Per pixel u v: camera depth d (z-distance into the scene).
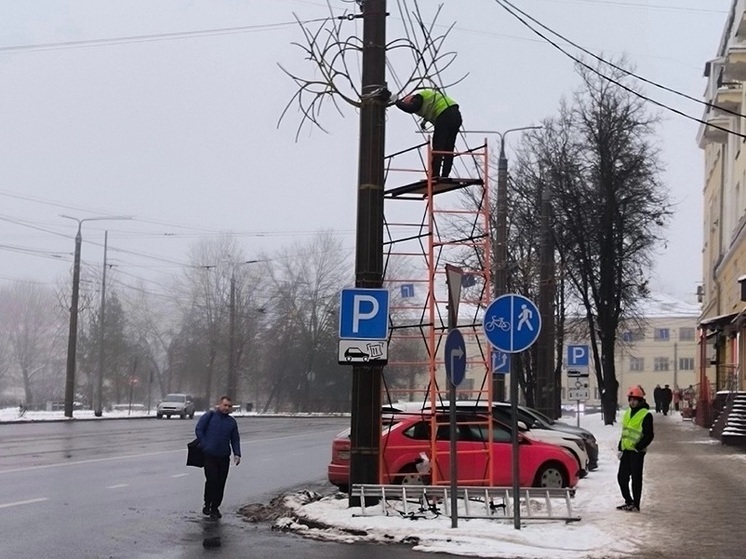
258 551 10.82
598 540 11.49
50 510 13.74
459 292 12.36
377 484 13.32
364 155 13.88
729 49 34.72
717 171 51.84
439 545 11.16
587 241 37.94
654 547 11.15
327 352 81.31
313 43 14.54
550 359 29.42
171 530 12.36
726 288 45.88
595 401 103.12
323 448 30.36
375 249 13.69
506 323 12.12
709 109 46.31
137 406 85.75
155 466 21.44
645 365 108.31
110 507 14.37
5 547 10.59
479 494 13.06
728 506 14.78
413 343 64.88
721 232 49.38
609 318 38.41
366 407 13.43
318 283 81.75
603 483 18.41
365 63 14.05
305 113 15.00
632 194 37.56
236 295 79.69
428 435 16.11
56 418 49.88
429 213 13.85
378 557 10.49
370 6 14.12
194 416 64.31
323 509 13.38
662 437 33.44
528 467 15.97
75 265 52.44
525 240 37.66
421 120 15.02
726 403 33.16
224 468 13.94
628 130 37.25
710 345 49.97
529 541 11.32
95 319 82.94
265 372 82.81
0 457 23.02
